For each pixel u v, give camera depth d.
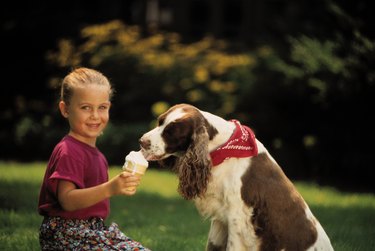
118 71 13.91
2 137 14.42
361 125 10.84
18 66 15.34
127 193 3.37
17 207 6.84
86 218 3.63
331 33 11.66
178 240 5.58
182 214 7.15
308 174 11.88
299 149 11.91
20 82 15.38
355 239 5.76
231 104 12.45
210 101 13.03
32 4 15.82
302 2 12.88
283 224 3.99
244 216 3.97
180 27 17.41
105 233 3.62
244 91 12.35
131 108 13.74
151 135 3.99
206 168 3.91
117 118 13.77
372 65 10.45
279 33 13.21
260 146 4.16
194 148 3.92
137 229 6.12
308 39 11.20
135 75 13.87
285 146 11.94
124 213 7.00
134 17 17.41
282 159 11.89
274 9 16.77
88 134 3.67
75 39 15.48
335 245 5.39
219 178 4.02
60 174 3.47
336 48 10.92
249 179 3.98
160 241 5.52
